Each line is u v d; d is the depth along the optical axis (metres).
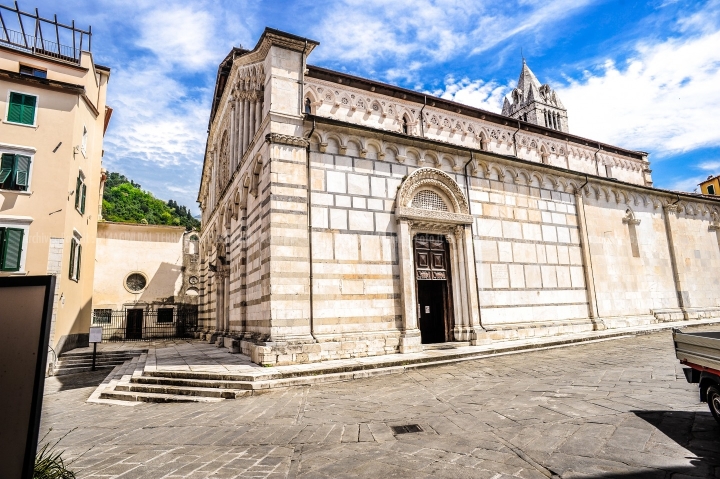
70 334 24.55
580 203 27.45
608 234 28.53
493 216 23.83
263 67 20.67
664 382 11.31
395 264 20.08
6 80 22.02
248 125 23.80
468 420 9.03
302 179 18.34
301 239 17.83
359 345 18.02
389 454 7.29
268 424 9.63
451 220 21.83
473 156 23.58
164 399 13.28
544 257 25.17
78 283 25.89
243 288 22.14
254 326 19.58
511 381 12.98
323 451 7.61
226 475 6.72
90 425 10.77
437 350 19.33
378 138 20.75
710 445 6.85
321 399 11.97
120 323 40.22
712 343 7.74
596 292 26.81
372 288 19.22
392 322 19.34
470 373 14.84
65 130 23.17
